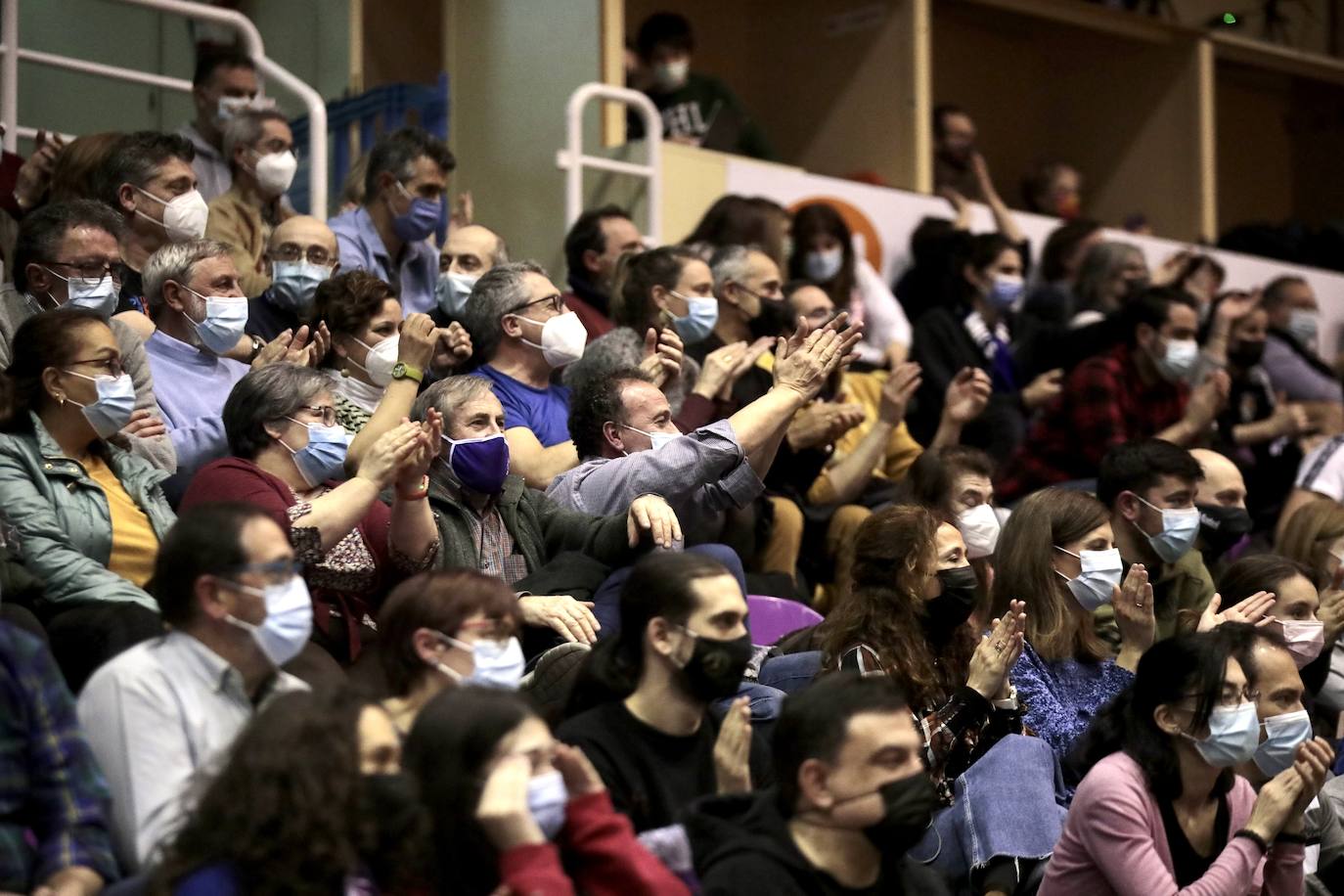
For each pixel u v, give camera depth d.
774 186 13.78
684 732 6.38
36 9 14.30
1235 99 20.58
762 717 7.45
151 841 5.63
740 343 9.72
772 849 5.76
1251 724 6.99
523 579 8.04
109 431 7.52
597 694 6.45
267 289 9.95
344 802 4.77
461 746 5.13
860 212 14.02
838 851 5.77
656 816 6.23
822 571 10.48
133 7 14.61
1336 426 14.87
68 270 8.34
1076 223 14.73
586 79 13.62
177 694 5.79
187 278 8.75
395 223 10.92
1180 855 7.03
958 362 12.84
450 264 10.39
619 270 10.91
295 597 5.89
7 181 9.97
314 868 4.71
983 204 15.10
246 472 7.43
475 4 14.27
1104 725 7.55
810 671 7.89
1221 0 19.62
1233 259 16.53
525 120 13.94
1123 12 17.28
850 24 16.00
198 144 11.39
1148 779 7.02
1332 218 20.69
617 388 8.89
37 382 7.46
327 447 7.72
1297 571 9.05
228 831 4.73
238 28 11.65
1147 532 9.38
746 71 16.61
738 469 8.42
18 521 7.12
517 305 9.50
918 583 7.78
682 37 14.23
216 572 5.80
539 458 9.00
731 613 6.31
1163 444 9.43
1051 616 8.49
